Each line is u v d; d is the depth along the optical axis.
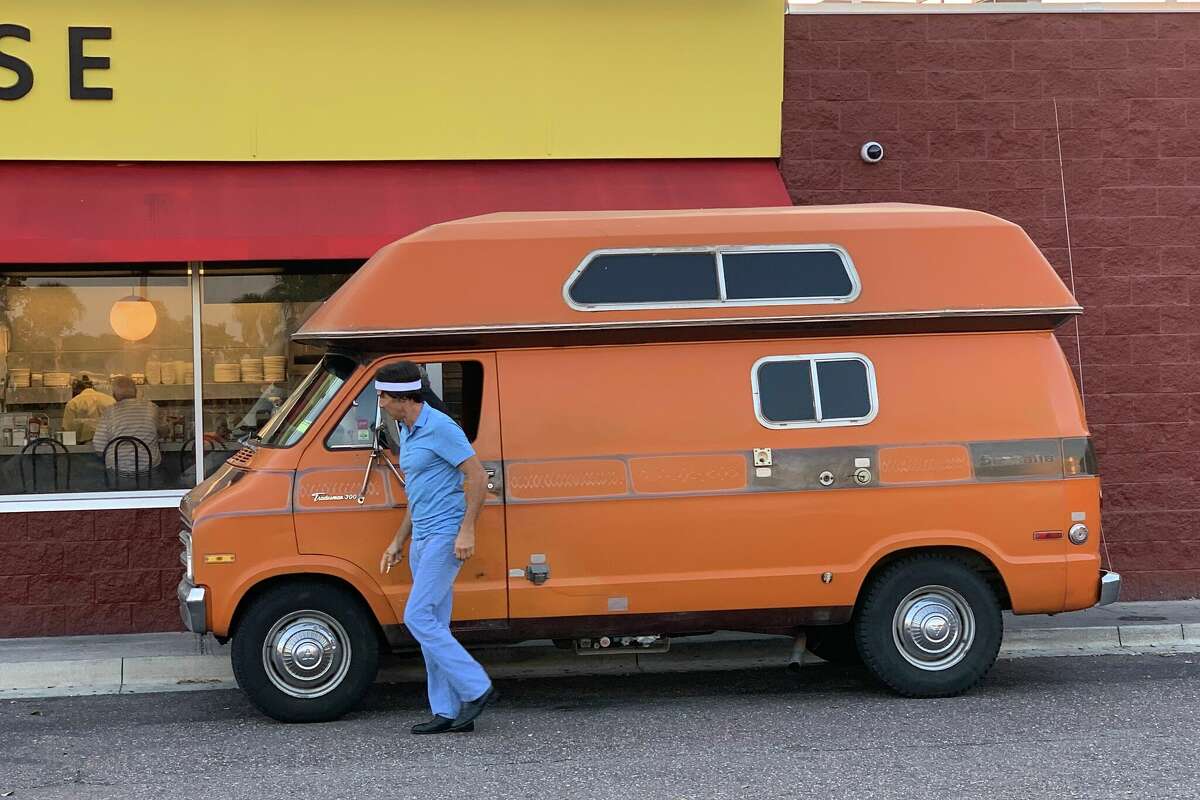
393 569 7.39
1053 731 6.96
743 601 7.59
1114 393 10.89
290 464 7.38
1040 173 10.95
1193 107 11.00
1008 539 7.74
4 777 6.43
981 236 7.88
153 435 10.46
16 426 10.32
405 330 7.42
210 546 7.27
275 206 10.01
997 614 7.77
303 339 7.54
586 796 5.89
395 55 10.33
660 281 7.64
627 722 7.37
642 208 10.37
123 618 10.02
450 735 7.10
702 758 6.52
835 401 7.70
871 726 7.13
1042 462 7.77
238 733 7.27
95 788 6.21
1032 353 7.87
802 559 7.62
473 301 7.51
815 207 8.01
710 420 7.62
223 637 7.44
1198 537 10.87
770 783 6.05
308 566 7.32
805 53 10.84
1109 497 10.86
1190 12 10.97
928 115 10.91
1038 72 10.95
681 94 10.65
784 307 7.65
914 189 10.91
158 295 10.47
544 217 7.76
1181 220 10.95
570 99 10.53
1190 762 6.32
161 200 9.94
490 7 10.41
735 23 10.66
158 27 10.07
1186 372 10.91
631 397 7.59
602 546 7.52
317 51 10.25
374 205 10.12
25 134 9.95
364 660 7.42
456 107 10.42
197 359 10.48
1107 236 10.95
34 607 9.93
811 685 8.37
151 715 7.82
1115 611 10.26
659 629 7.59
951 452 7.72
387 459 7.40
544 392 7.55
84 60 9.98
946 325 7.79
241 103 10.19
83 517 9.99
